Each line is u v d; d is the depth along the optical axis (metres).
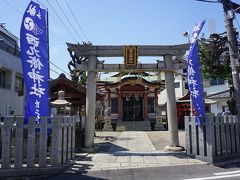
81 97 18.02
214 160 10.39
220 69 15.47
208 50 15.52
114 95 32.53
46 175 8.70
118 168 9.68
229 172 8.95
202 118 11.08
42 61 10.05
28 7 10.07
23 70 9.73
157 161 10.91
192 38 11.99
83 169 9.51
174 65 13.89
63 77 17.62
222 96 28.66
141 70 13.98
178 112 31.09
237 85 12.70
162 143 17.22
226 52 15.05
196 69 11.38
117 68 14.05
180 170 9.30
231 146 11.52
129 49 13.86
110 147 15.50
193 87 11.42
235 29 14.57
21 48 9.78
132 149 14.55
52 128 9.05
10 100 24.83
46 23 10.39
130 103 32.88
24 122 9.12
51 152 8.94
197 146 11.40
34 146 8.79
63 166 9.26
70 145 10.56
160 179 8.02
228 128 11.57
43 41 10.18
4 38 25.25
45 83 10.00
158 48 14.00
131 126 29.95
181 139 18.47
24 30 9.91
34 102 9.72
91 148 13.45
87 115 13.92
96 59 14.21
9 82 24.95
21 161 8.64
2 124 8.79
